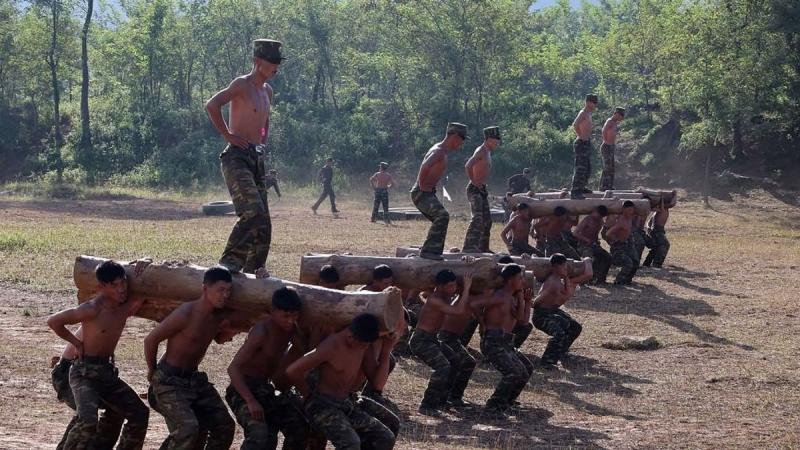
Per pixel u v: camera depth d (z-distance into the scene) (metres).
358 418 8.73
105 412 8.75
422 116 64.06
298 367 8.47
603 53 64.62
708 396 14.38
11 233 29.06
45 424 10.62
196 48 69.06
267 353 8.65
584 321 19.98
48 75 69.81
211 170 60.81
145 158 63.91
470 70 61.19
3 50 67.56
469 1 60.31
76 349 8.53
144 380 13.30
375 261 12.58
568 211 23.89
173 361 8.41
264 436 8.35
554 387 14.81
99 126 66.88
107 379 8.53
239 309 8.82
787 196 50.59
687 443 11.59
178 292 8.98
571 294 16.27
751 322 20.28
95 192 54.09
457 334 13.45
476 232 16.77
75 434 8.15
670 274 26.98
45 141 67.38
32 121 70.00
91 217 39.06
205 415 8.53
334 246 29.38
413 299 16.19
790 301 22.86
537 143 58.16
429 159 12.84
